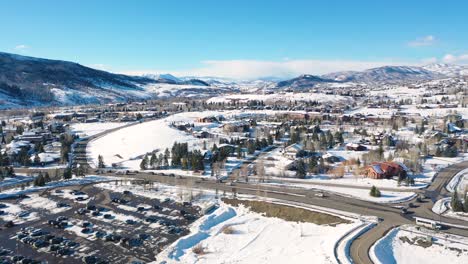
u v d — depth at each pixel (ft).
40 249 247.70
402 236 244.83
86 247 251.39
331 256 214.69
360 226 262.26
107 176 456.45
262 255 240.73
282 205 322.96
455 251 222.07
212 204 335.26
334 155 530.27
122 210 326.03
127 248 250.57
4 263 227.61
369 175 417.49
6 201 349.61
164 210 326.44
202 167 464.24
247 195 360.07
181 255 244.01
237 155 538.06
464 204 294.46
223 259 237.86
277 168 464.65
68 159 560.20
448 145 564.30
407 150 525.75
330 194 354.33
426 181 391.45
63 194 373.40
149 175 458.50
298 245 250.98
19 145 620.08
